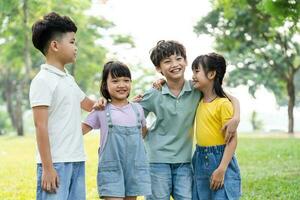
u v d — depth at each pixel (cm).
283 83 3666
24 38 3319
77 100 475
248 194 802
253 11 2205
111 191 491
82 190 471
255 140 2230
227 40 2891
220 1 1803
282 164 1207
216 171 513
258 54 3203
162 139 538
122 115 500
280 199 762
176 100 534
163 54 528
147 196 535
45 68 463
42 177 448
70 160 459
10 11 2994
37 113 448
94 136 2823
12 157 1567
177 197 535
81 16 3538
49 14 473
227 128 509
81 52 3947
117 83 499
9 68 4622
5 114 5519
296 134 3312
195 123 539
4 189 921
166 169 534
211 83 527
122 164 495
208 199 529
